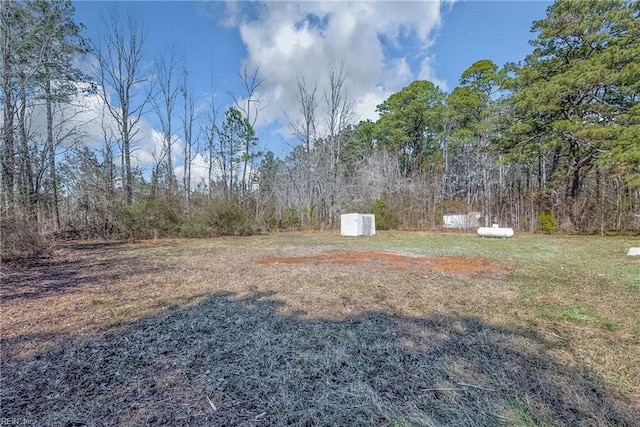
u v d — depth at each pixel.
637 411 1.60
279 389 1.83
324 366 2.10
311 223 19.00
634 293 3.87
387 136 26.38
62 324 2.95
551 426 1.49
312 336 2.62
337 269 5.60
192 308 3.44
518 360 2.16
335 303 3.58
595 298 3.68
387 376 1.97
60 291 4.23
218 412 1.62
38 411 1.63
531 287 4.23
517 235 12.55
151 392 1.81
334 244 10.09
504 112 14.92
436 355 2.25
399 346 2.40
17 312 3.31
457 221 16.30
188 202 14.27
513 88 14.35
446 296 3.83
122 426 1.51
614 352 2.27
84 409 1.64
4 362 2.17
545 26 12.59
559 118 12.65
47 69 10.34
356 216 13.21
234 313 3.25
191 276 5.16
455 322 2.93
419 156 25.39
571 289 4.10
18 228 7.02
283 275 5.11
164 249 9.09
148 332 2.74
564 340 2.49
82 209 12.16
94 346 2.44
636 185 9.88
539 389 1.80
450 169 22.61
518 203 15.01
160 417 1.58
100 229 12.14
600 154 11.52
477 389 1.81
